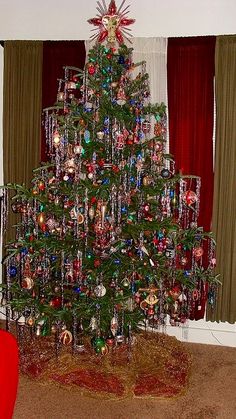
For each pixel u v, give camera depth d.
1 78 3.03
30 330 2.68
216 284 2.65
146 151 2.41
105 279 2.33
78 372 2.35
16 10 2.99
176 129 2.79
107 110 2.25
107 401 2.19
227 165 2.74
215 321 2.88
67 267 2.33
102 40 2.47
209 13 2.77
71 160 2.26
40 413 2.09
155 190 2.34
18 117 2.94
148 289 2.34
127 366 2.42
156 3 2.82
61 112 2.85
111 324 2.29
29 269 2.40
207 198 2.78
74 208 2.23
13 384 1.16
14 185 2.45
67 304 2.38
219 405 2.18
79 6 2.92
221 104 2.71
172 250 2.41
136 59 2.81
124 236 2.35
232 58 2.66
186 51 2.74
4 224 2.82
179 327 2.98
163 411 2.12
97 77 2.30
